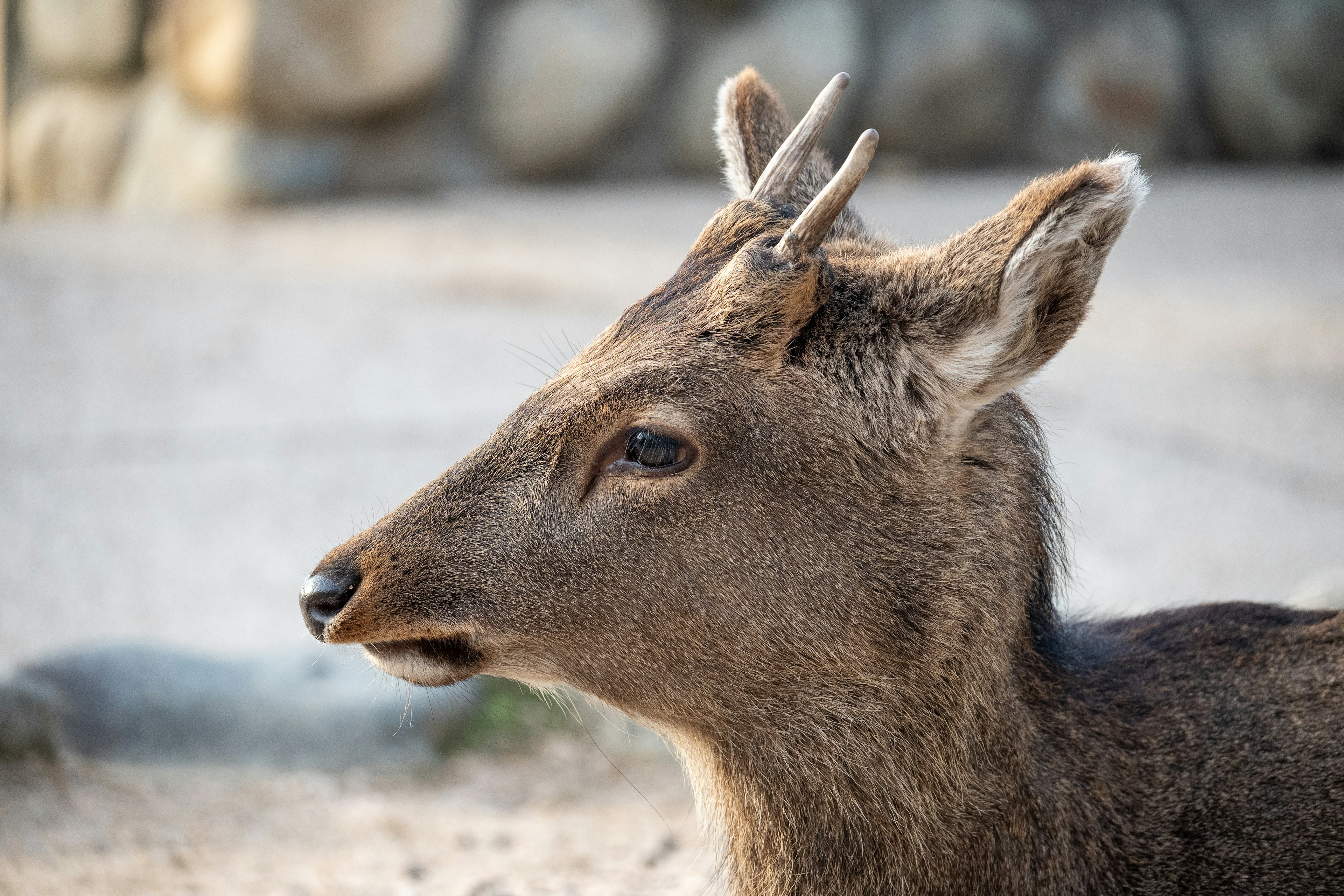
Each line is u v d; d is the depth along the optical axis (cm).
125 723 973
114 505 1430
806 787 546
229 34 3050
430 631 542
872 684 535
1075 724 554
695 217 3050
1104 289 2464
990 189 3269
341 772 992
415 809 949
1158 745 555
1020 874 534
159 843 851
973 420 538
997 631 536
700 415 530
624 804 980
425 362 1978
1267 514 1431
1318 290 2438
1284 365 1984
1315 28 3744
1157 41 3738
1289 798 544
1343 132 3834
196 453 1594
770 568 531
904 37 3562
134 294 2369
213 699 1002
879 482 529
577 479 540
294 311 2262
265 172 3103
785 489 530
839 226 615
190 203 3125
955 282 515
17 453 1584
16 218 3078
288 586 1245
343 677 1041
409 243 2766
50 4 3372
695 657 541
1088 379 1925
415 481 1503
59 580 1242
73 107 3381
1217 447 1645
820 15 3484
